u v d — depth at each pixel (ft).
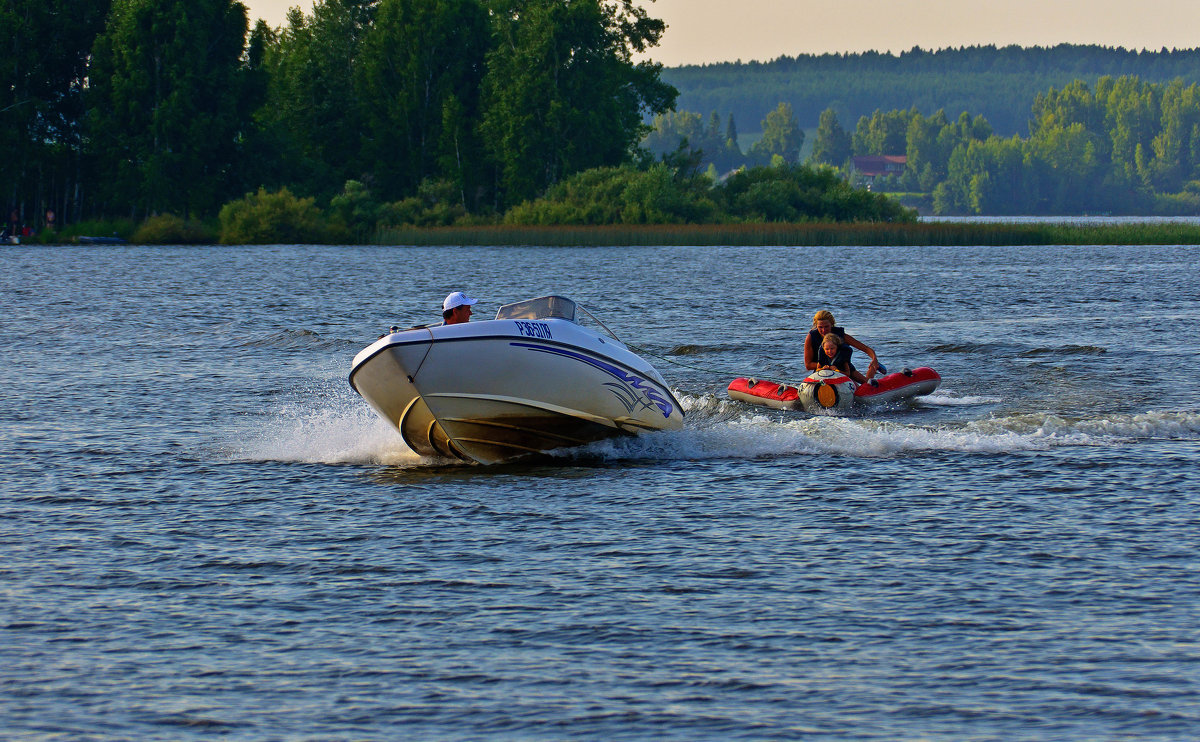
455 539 115.14
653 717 76.74
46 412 185.88
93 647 88.33
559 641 88.84
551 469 149.59
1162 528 114.83
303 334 296.71
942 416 177.88
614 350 158.71
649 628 91.04
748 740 73.67
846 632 89.81
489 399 148.36
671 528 118.42
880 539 112.98
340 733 75.10
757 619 92.63
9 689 81.46
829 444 157.48
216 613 94.99
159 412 187.42
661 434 166.09
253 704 79.10
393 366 143.84
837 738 73.82
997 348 256.73
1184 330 288.92
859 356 250.78
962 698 78.84
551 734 74.69
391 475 145.48
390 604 96.84
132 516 124.06
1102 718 75.87
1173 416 166.50
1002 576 101.60
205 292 442.91
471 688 81.10
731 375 224.12
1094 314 335.88
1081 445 153.07
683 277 515.91
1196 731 74.02
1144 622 90.74
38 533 117.39
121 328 314.96
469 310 154.30
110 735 75.05
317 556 109.81
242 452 157.99
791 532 116.06
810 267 590.55
